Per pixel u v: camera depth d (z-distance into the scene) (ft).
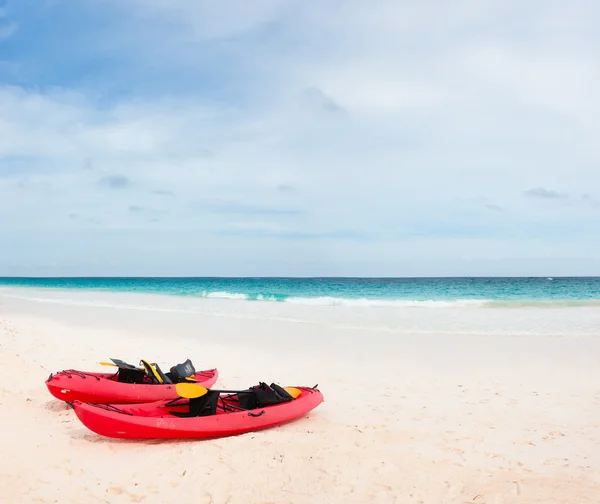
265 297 132.26
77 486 20.24
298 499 19.06
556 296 132.36
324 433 25.99
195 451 23.47
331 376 40.16
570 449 23.88
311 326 68.54
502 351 49.88
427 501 18.56
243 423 26.25
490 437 25.62
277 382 38.34
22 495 19.27
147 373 32.12
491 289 171.42
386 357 47.47
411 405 31.78
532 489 19.06
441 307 97.25
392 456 22.79
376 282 268.82
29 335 55.31
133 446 24.64
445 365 43.83
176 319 77.05
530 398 33.17
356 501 18.80
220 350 51.62
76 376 30.12
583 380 38.11
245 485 20.18
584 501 18.01
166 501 19.08
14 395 33.30
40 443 25.04
